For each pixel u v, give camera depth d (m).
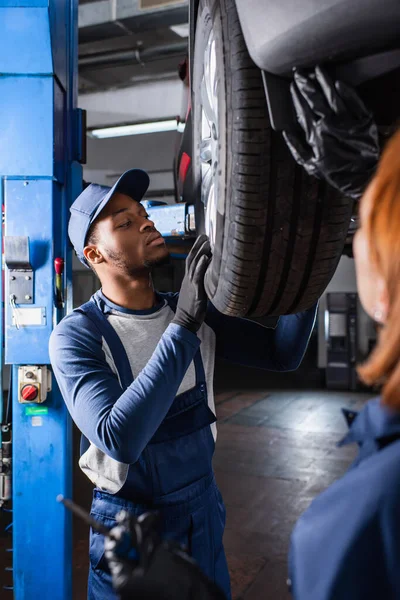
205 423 1.34
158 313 1.42
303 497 3.93
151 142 9.01
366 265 0.57
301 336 1.40
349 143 0.72
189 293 1.18
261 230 0.91
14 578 2.07
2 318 2.09
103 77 8.26
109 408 1.17
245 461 4.81
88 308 1.38
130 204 1.41
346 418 0.64
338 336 8.55
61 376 1.27
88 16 6.05
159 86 8.12
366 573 0.47
